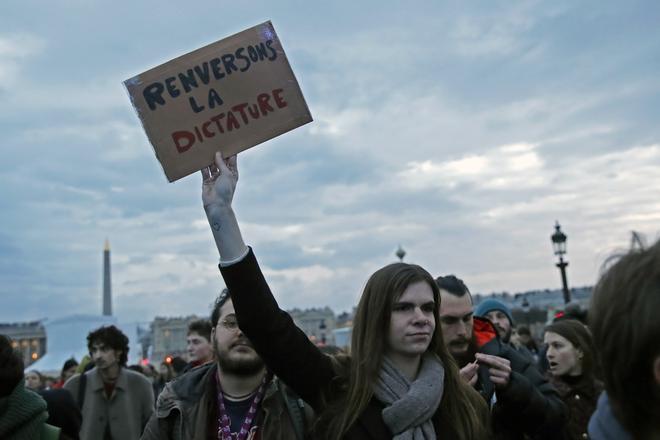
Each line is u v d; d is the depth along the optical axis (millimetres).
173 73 3188
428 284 2893
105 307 130875
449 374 2871
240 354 3307
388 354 2840
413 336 2768
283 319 2857
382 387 2727
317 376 2887
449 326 3715
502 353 3711
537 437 3211
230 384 3369
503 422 3211
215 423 3324
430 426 2656
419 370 2891
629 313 1250
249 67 3205
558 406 3359
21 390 3264
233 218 2920
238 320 2820
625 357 1249
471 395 2881
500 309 5742
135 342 22016
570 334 4141
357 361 2781
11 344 3303
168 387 3430
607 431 1382
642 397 1242
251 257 2848
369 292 2859
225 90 3182
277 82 3205
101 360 5906
